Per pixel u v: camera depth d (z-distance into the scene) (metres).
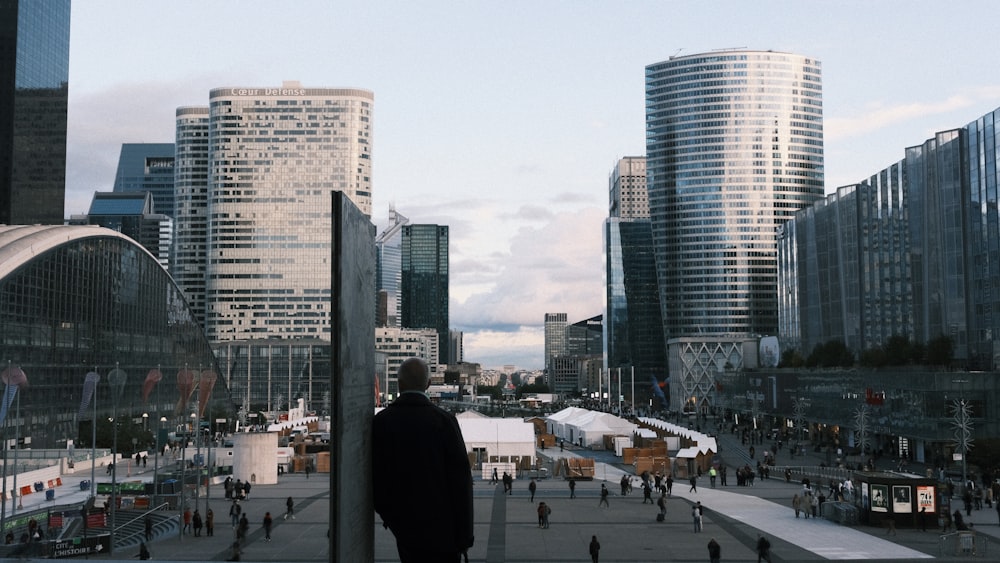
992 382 100.38
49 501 78.62
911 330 150.50
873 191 165.38
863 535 55.56
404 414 7.86
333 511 6.88
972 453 89.19
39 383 125.38
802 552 49.59
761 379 184.12
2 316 116.19
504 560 47.81
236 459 91.25
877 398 112.44
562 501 75.44
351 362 7.49
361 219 8.09
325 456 106.94
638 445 131.00
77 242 137.50
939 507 58.66
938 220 137.75
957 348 129.12
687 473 99.88
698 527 57.59
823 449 134.38
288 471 106.38
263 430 154.38
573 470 97.69
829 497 71.12
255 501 75.50
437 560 7.61
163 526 61.38
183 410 65.94
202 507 71.38
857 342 175.00
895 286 156.88
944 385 102.44
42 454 110.56
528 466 105.56
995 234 120.00
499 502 74.69
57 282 131.38
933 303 139.25
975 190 125.69
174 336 179.88
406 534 7.60
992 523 59.97
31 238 127.94
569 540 54.25
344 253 7.37
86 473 102.38
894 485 59.06
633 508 70.38
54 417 129.25
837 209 184.75
